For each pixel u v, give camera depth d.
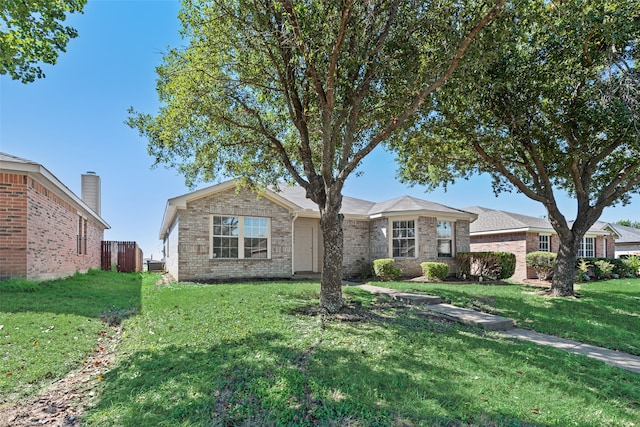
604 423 3.15
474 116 9.62
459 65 6.02
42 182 9.04
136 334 5.27
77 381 3.72
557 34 6.29
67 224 11.60
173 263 14.45
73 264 12.54
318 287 9.97
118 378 3.68
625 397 3.80
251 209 13.15
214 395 3.28
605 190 10.07
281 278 13.25
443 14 5.82
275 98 8.33
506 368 4.36
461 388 3.64
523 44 8.54
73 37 6.22
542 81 8.51
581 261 16.56
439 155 11.27
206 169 9.23
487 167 11.80
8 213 8.00
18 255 8.07
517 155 10.91
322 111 6.77
